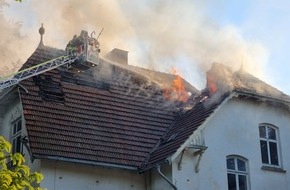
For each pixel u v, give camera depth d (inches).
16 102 696.4
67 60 695.1
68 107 671.8
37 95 663.1
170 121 733.3
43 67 701.9
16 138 684.1
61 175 613.9
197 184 643.5
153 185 653.9
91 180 629.6
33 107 644.1
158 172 632.4
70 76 721.6
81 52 697.0
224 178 665.6
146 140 683.4
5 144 366.3
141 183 658.2
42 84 681.6
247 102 720.3
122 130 680.4
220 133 684.1
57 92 684.1
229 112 702.5
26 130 617.0
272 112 736.3
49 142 608.4
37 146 596.1
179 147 621.9
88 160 614.2
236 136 694.5
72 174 620.7
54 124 636.1
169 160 612.4
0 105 720.3
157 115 734.5
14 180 359.6
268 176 697.6
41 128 621.3
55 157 595.5
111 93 735.1
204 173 653.3
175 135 673.6
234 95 690.2
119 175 648.4
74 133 638.5
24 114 629.0
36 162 615.5
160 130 709.9
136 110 725.9
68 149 613.3
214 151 671.1
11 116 705.0
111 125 679.1
